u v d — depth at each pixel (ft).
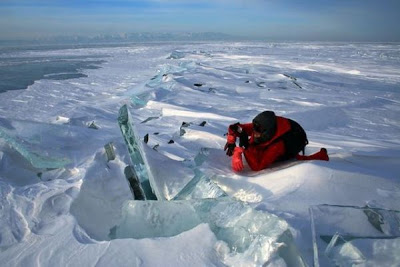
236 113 25.02
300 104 29.45
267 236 5.56
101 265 5.53
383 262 5.31
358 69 62.59
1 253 5.95
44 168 9.89
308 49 199.82
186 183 8.38
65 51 186.50
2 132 10.78
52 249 5.99
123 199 8.44
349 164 10.17
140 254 5.72
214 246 5.84
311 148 13.48
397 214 6.57
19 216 7.05
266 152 9.42
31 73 65.46
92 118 21.97
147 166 8.50
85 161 10.45
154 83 38.99
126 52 166.40
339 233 6.13
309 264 5.53
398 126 22.17
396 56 119.96
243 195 8.36
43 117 25.64
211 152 10.57
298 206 7.37
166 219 6.65
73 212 7.43
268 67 59.93
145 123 20.40
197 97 30.91
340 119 23.35
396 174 9.36
